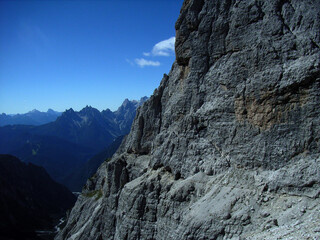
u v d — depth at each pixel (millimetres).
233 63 35625
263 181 29438
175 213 36344
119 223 46000
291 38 30781
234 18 36344
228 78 35875
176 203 36938
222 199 31109
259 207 28031
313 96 28172
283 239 21641
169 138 43000
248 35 34500
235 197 30219
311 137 27859
